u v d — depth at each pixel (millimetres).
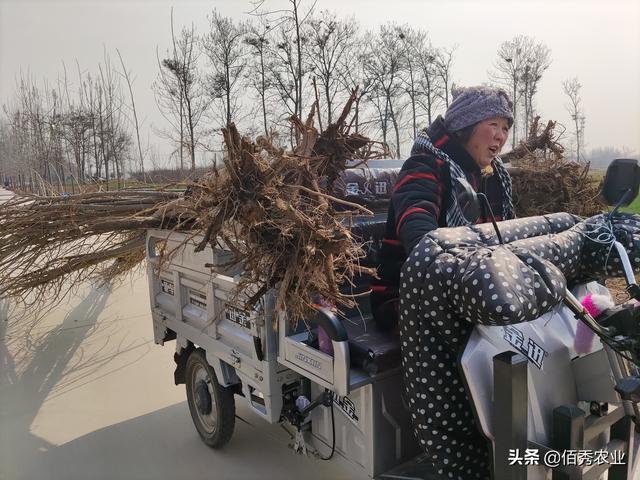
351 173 2824
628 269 1784
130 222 3094
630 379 1680
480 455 1848
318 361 2100
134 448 3291
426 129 2406
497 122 2285
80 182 3908
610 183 1918
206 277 2793
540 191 3801
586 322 1701
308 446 2482
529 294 1489
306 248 1917
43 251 3369
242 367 2629
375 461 2090
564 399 1812
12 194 3557
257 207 2020
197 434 3438
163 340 3484
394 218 2295
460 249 1686
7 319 5754
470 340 1668
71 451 3283
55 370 4586
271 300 2348
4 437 3480
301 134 2498
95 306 6344
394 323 2312
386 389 2080
